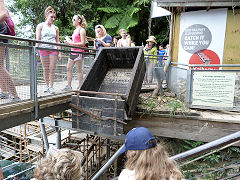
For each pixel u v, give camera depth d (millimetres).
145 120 3719
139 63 3480
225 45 4754
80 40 4191
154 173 982
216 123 3359
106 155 6691
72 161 1280
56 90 3537
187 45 5191
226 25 4676
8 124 2594
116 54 4078
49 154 1406
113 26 11922
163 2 4777
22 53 2746
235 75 3406
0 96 2549
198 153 1537
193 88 3674
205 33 4914
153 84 5809
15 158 8859
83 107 3086
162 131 3656
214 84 3537
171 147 4699
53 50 3316
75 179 1281
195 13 4961
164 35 13656
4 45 2447
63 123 4543
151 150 1047
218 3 4328
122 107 2840
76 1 12898
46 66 3270
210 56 4941
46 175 1239
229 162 4059
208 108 3633
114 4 12578
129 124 3824
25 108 2793
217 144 1487
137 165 1020
